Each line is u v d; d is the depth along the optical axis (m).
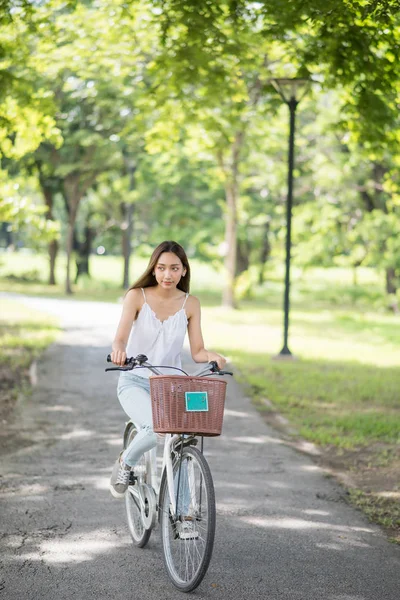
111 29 17.25
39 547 6.73
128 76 20.61
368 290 50.25
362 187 40.78
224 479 9.13
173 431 5.70
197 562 5.84
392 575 6.34
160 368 6.51
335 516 7.89
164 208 50.22
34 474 9.11
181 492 6.07
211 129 18.39
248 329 29.45
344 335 29.19
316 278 69.69
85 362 18.61
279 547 6.89
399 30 11.84
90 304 38.84
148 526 6.55
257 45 14.38
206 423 5.74
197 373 6.21
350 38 11.94
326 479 9.34
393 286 43.78
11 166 43.75
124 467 6.69
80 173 49.47
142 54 18.48
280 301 53.16
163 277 6.39
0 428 11.53
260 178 41.97
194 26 12.68
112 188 55.06
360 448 11.05
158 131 19.17
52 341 22.47
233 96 16.20
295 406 14.33
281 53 14.91
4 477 8.95
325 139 39.84
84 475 9.12
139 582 6.03
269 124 34.38
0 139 16.91
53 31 15.74
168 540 6.18
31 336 23.27
